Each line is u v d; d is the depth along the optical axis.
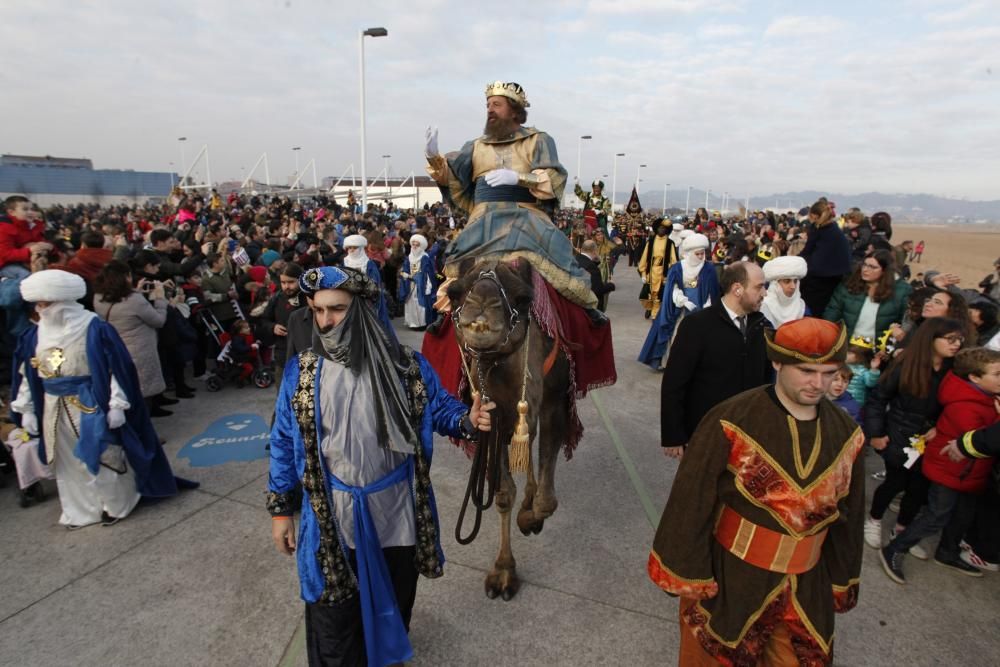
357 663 2.46
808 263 6.44
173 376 6.95
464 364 3.28
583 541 4.07
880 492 4.06
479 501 2.93
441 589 3.54
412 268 10.85
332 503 2.34
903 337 4.85
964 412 3.42
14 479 4.94
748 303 3.38
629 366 8.73
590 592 3.53
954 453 3.43
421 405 2.49
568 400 3.80
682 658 2.45
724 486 2.18
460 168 4.29
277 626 3.23
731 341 3.44
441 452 5.60
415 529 2.49
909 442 3.78
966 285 26.67
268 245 11.29
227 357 7.36
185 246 9.89
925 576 3.78
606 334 4.46
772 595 2.13
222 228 12.75
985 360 3.34
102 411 4.07
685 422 3.63
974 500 3.66
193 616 3.30
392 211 33.25
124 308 5.56
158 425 6.20
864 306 5.27
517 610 3.36
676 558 2.21
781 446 2.07
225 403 6.92
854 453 2.10
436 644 3.09
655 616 3.33
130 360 4.28
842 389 3.94
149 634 3.16
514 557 3.87
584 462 5.37
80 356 4.02
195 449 5.58
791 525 2.08
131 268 6.54
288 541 2.44
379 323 2.43
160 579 3.63
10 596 3.46
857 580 2.23
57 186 74.56
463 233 4.02
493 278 2.93
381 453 2.37
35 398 4.12
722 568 2.23
